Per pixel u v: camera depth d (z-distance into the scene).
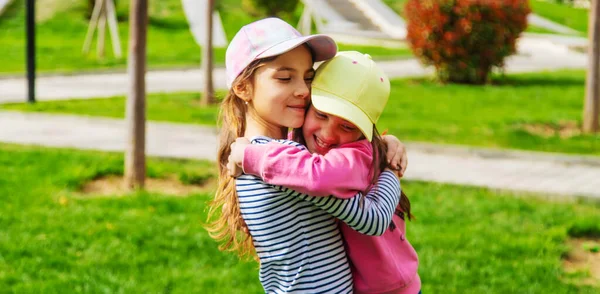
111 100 12.65
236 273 4.78
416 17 15.85
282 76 2.29
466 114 11.66
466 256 5.12
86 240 5.30
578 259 5.34
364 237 2.36
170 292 4.47
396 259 2.46
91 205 6.16
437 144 9.33
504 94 14.09
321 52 2.37
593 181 7.75
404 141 9.53
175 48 20.86
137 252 5.12
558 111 12.07
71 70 16.58
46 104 11.91
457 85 15.38
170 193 6.78
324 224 2.32
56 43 20.41
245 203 2.32
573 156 8.81
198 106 11.94
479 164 8.52
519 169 8.29
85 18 23.16
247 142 2.34
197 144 9.10
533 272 4.88
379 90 2.32
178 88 14.57
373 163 2.34
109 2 18.77
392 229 2.50
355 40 24.67
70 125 10.22
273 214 2.28
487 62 15.65
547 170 8.27
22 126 10.02
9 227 5.50
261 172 2.24
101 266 4.84
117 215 5.89
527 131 10.38
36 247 5.09
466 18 15.35
